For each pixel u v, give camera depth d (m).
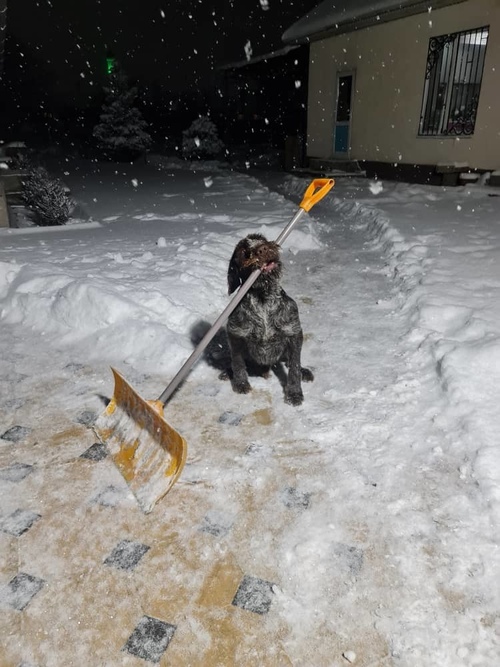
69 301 4.61
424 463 2.81
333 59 14.89
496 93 10.49
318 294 5.53
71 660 1.88
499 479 2.62
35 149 26.77
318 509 2.53
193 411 3.40
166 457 2.68
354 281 5.89
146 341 4.19
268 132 25.64
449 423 3.12
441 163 11.70
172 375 3.86
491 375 3.47
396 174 13.37
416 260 6.18
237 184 14.40
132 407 3.01
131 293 4.76
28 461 2.95
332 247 7.47
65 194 11.19
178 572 2.22
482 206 9.48
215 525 2.46
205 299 5.13
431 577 2.15
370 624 1.97
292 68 21.03
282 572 2.20
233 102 27.12
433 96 12.05
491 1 10.18
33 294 4.92
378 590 2.10
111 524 2.49
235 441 3.08
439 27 11.35
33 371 3.96
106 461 2.94
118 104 23.77
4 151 14.91
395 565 2.21
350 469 2.80
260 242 2.98
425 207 9.55
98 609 2.07
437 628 1.94
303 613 2.02
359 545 2.32
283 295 3.27
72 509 2.59
